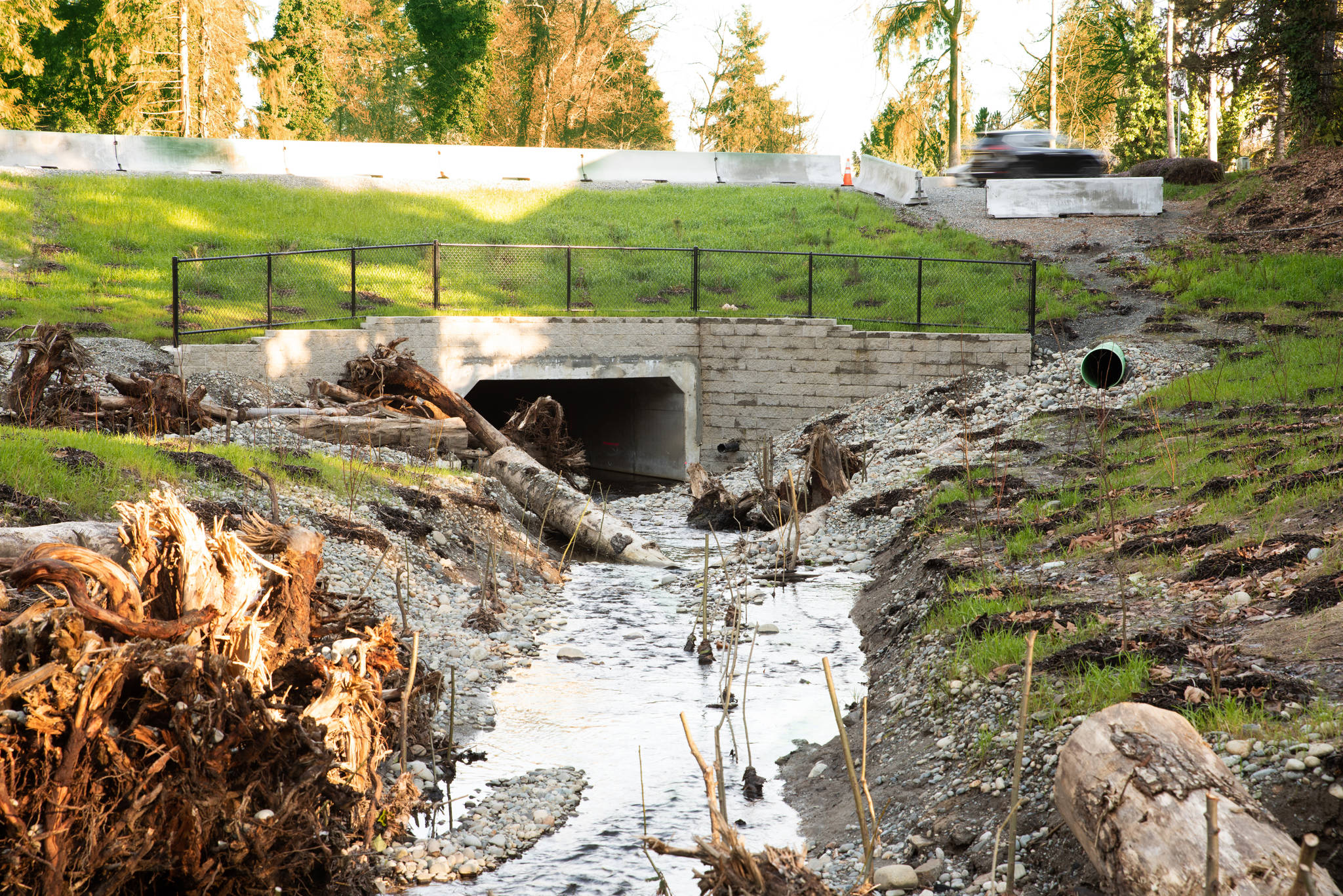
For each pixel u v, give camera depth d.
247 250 26.09
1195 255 25.92
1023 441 15.35
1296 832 4.44
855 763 6.92
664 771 7.05
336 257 25.88
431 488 13.69
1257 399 14.73
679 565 13.76
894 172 34.78
